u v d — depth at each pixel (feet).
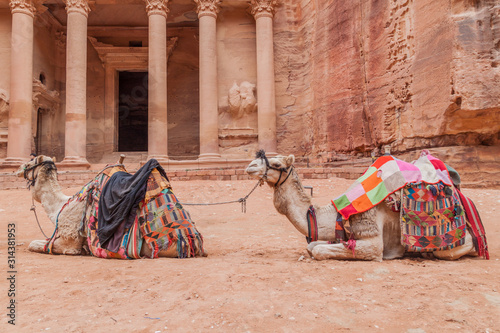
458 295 11.55
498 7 37.14
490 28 37.37
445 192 16.15
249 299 11.47
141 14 83.92
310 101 68.74
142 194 18.38
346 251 15.94
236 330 9.39
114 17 84.94
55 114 83.46
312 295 11.77
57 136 83.76
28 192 52.90
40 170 20.84
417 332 9.25
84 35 67.87
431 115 41.27
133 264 16.25
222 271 14.73
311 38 69.05
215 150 69.10
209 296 11.80
